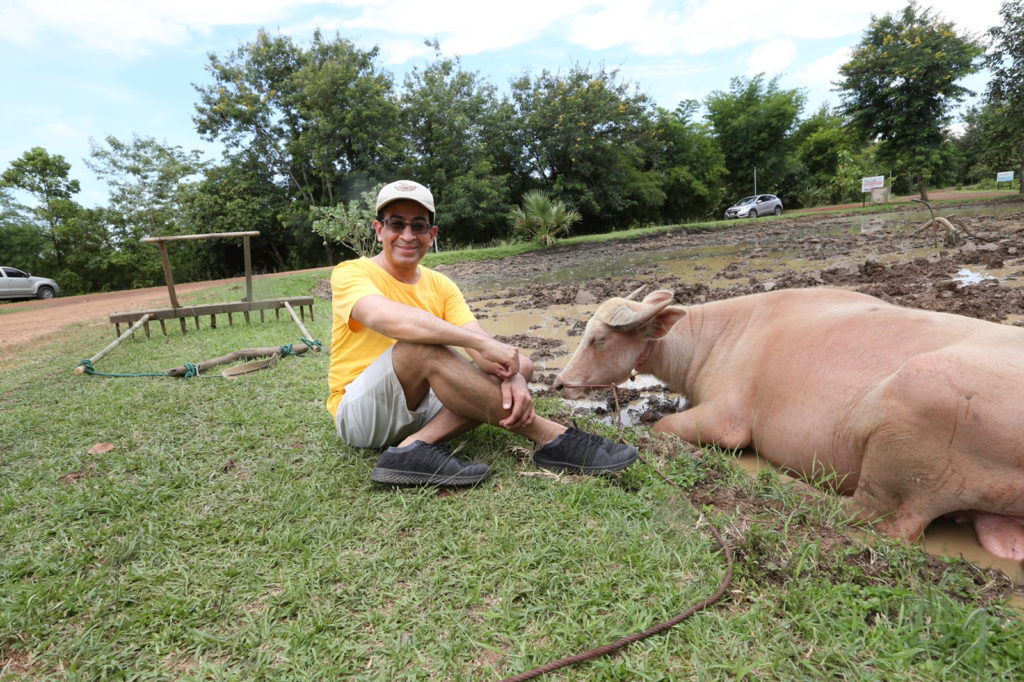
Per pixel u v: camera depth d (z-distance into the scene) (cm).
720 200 4103
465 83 3070
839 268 938
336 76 2778
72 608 209
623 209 3422
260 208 3014
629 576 213
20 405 464
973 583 217
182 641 194
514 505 264
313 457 327
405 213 299
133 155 3338
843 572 215
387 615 200
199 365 538
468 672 174
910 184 4362
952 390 234
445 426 297
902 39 2936
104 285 3316
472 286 1378
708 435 362
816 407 304
